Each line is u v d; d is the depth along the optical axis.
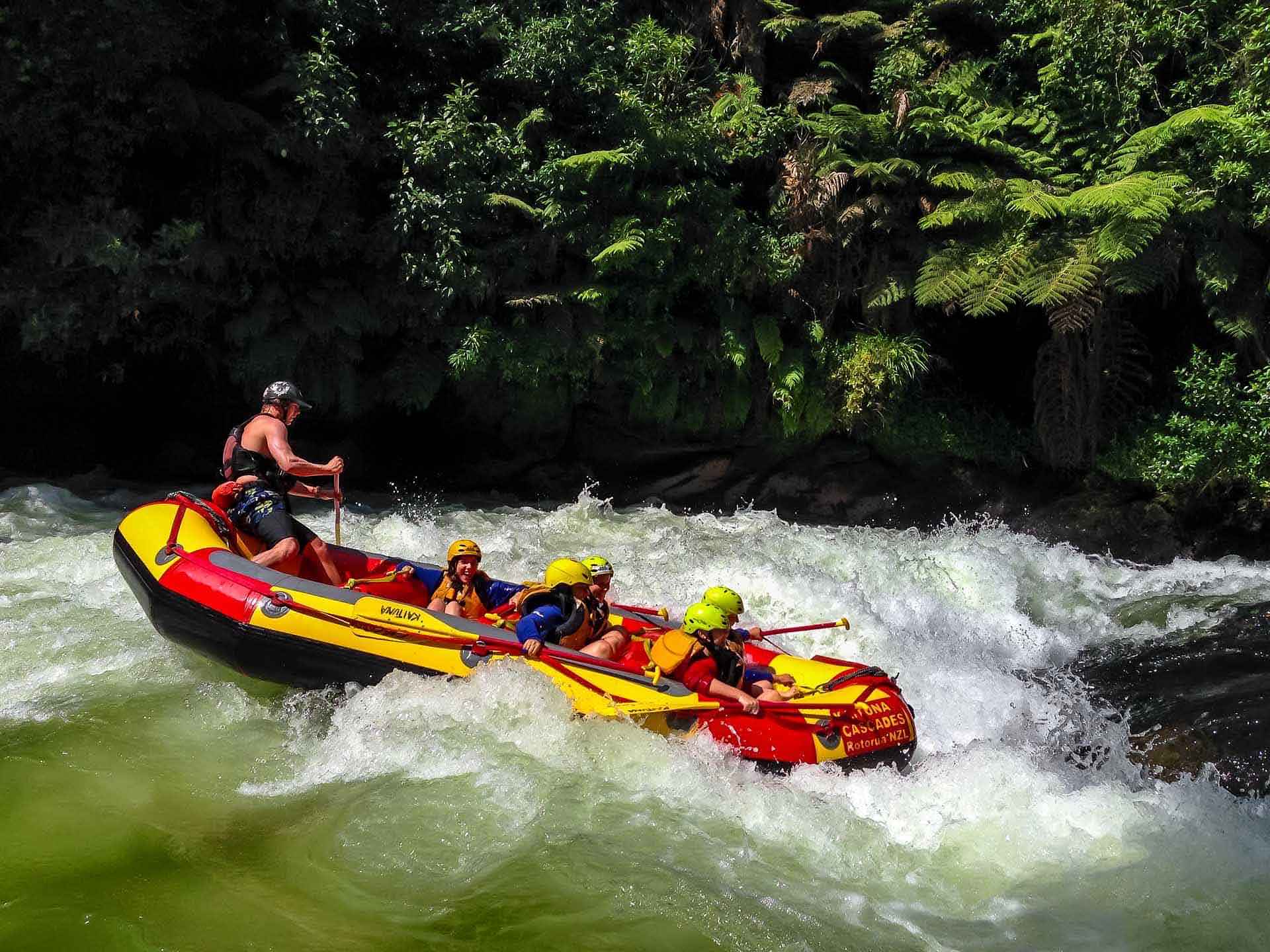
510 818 4.01
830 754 4.64
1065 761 5.02
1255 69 10.87
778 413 12.41
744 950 3.27
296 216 10.53
